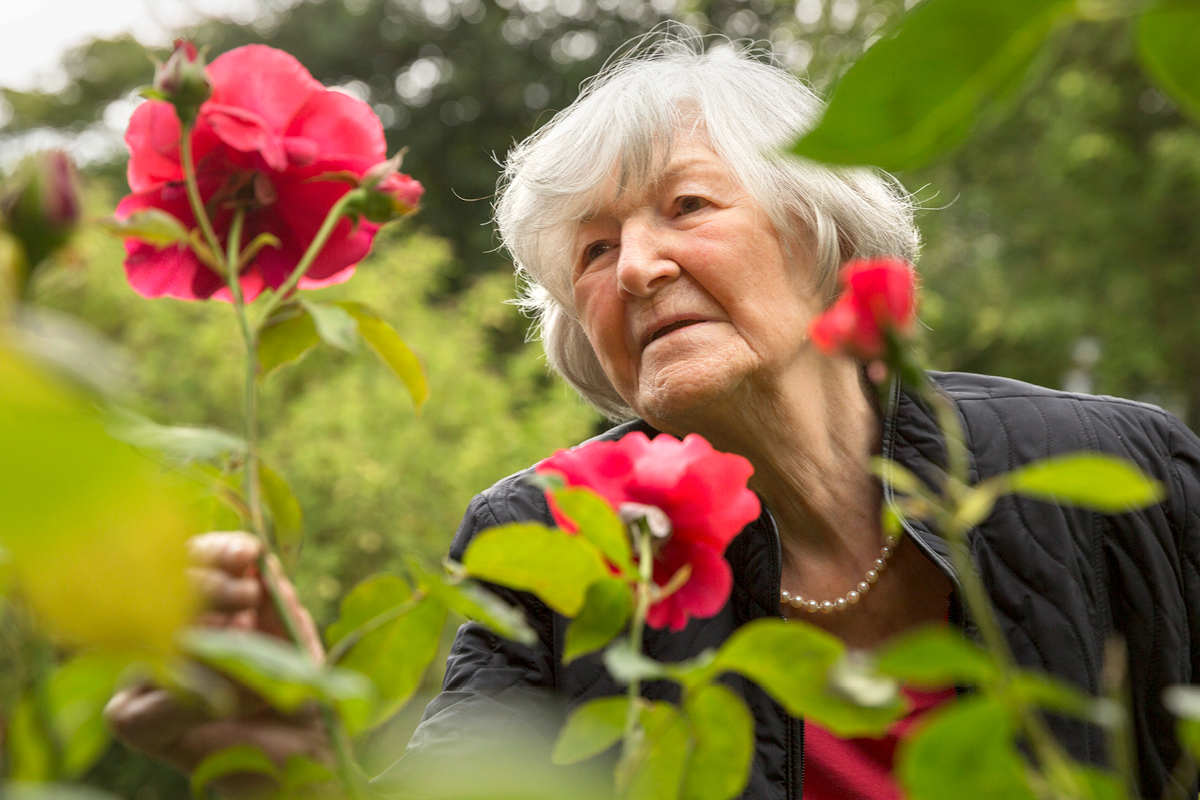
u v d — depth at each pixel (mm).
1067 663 1103
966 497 424
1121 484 392
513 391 6805
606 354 1189
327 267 572
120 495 238
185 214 562
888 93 294
